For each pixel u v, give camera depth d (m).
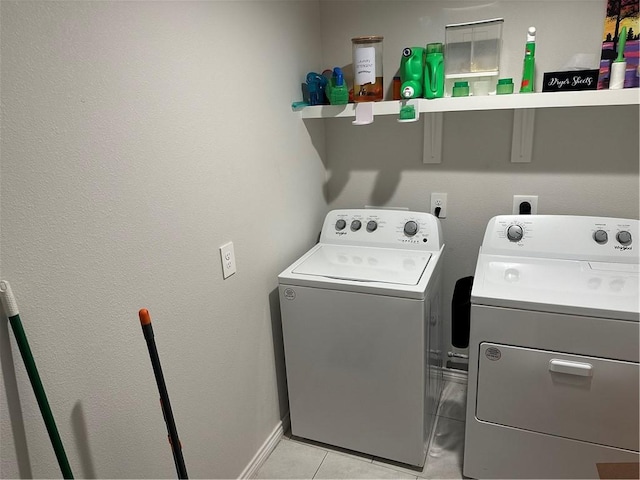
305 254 1.97
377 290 1.60
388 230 2.00
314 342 1.78
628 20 1.56
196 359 1.43
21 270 0.89
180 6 1.24
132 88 1.11
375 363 1.70
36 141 0.90
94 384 1.09
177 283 1.32
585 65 1.67
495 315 1.47
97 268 1.06
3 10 0.82
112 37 1.04
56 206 0.95
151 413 1.27
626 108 1.74
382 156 2.18
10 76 0.84
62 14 0.93
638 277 1.55
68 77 0.95
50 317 0.96
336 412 1.85
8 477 0.91
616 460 1.46
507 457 1.63
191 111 1.31
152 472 1.31
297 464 1.88
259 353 1.80
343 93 1.88
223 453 1.63
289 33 1.83
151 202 1.20
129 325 1.17
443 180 2.10
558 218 1.78
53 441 0.93
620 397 1.40
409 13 1.95
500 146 1.96
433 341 1.87
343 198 2.30
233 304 1.59
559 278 1.58
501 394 1.55
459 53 1.82
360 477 1.79
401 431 1.76
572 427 1.49
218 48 1.40
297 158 1.98
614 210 1.87
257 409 1.83
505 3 1.80
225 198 1.49
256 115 1.63
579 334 1.39
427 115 2.02
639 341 1.33
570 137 1.84
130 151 1.12
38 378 0.89
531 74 1.68
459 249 2.16
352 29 2.06
